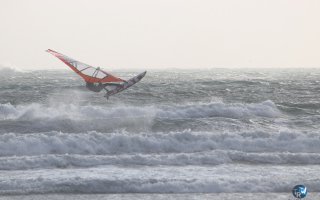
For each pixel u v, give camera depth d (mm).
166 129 94062
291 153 73500
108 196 56594
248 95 163250
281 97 158875
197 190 58625
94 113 107562
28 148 74562
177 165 68812
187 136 79875
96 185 59031
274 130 95000
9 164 66625
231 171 65750
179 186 59094
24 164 67000
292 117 111688
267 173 64875
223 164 69562
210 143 78938
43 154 74125
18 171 64750
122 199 55500
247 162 70750
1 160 67375
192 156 70875
